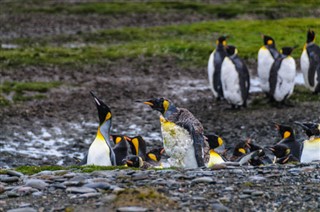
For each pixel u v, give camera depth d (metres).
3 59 28.16
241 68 21.91
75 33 39.19
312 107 21.81
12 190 8.71
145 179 9.10
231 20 42.25
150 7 48.47
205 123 19.70
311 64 24.08
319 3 49.25
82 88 24.28
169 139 11.19
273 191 8.36
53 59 28.61
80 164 12.29
